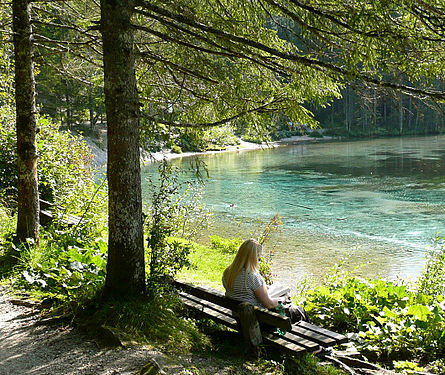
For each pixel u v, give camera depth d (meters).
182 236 12.89
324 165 34.72
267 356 4.47
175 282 5.79
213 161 41.34
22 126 7.41
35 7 8.07
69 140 14.49
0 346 4.46
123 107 4.88
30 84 7.41
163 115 5.96
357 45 4.68
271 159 41.47
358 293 6.98
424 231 15.22
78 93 39.72
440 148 44.47
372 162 34.97
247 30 5.79
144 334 4.56
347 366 4.64
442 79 4.77
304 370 4.21
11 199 11.31
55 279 5.60
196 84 6.32
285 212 18.72
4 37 9.25
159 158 39.75
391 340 5.60
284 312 4.80
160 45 6.43
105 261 6.04
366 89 5.13
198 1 5.88
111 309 4.76
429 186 23.61
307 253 12.97
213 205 20.31
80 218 9.02
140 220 5.13
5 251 7.26
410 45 4.52
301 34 5.26
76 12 8.34
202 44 5.89
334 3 4.80
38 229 7.57
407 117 67.00
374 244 13.88
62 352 4.27
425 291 7.12
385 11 4.36
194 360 4.26
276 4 4.87
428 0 4.44
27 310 5.42
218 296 4.97
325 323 6.63
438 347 5.48
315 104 5.56
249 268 4.85
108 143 4.98
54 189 11.00
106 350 4.25
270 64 5.62
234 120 5.86
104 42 4.86
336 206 19.64
